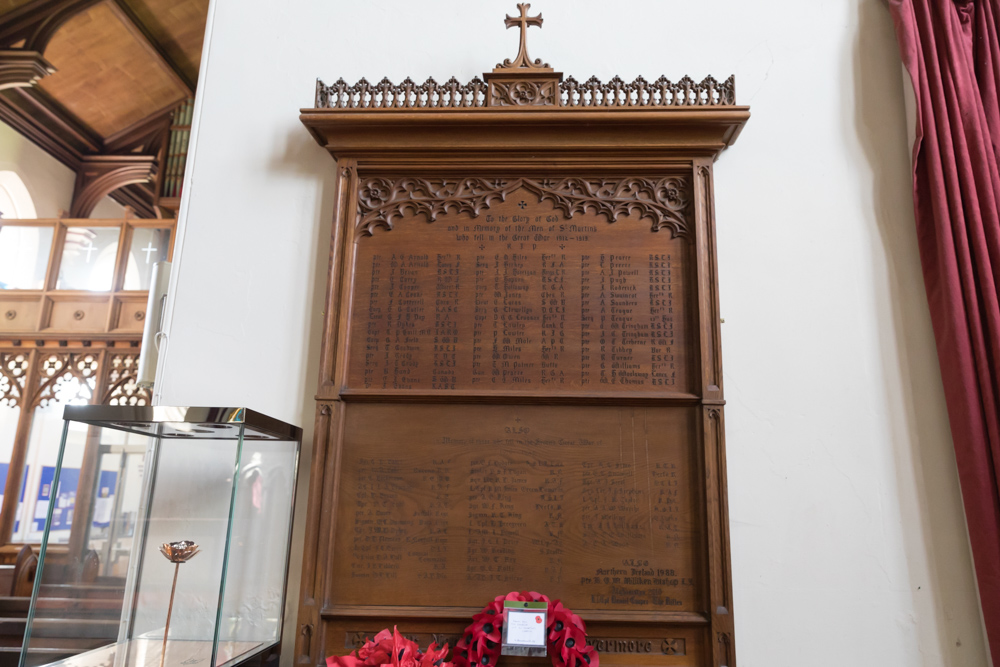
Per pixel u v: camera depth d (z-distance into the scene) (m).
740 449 1.74
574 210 1.86
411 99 2.02
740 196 1.92
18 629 1.87
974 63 2.02
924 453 1.74
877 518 1.70
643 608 1.61
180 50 5.88
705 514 1.63
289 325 1.87
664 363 1.75
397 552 1.65
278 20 2.11
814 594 1.65
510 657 1.57
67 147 6.55
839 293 1.85
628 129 1.84
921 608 1.64
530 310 1.80
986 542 1.60
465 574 1.64
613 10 2.07
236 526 1.48
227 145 2.01
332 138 1.88
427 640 1.60
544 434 1.71
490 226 1.86
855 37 2.04
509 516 1.67
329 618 1.60
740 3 2.07
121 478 1.50
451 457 1.71
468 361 1.77
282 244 1.92
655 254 1.82
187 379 1.84
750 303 1.84
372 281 1.83
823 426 1.76
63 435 1.39
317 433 1.70
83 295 5.16
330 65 2.06
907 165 1.93
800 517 1.70
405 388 1.75
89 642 1.41
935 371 1.79
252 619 1.53
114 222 5.39
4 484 4.97
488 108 1.83
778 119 1.97
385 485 1.69
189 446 1.53
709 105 1.80
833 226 1.90
